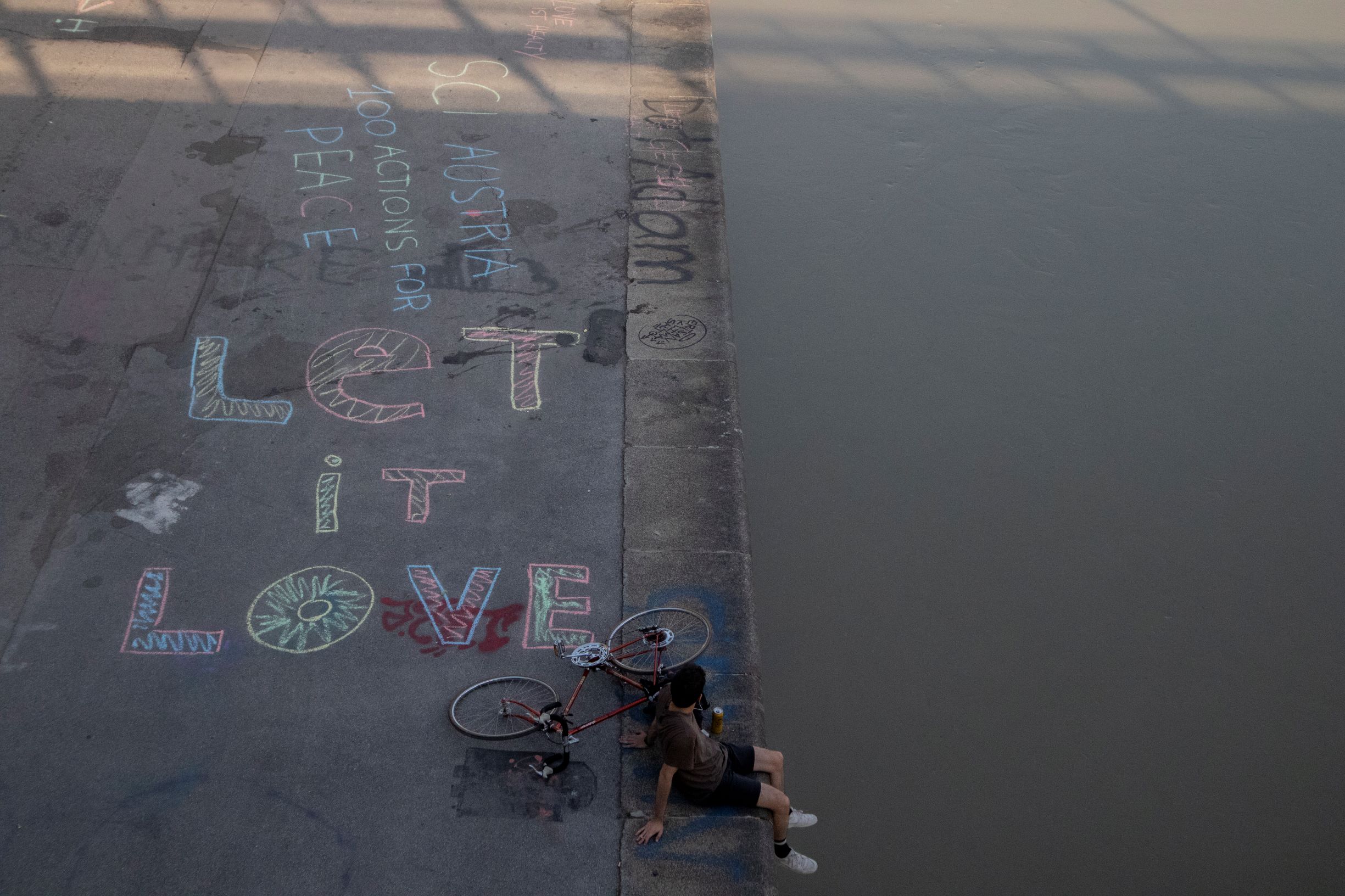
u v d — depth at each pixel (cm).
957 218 1127
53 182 848
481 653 590
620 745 555
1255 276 1082
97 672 567
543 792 534
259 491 661
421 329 772
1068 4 1438
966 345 1008
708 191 916
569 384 745
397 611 607
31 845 499
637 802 534
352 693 568
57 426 684
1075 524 877
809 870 572
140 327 752
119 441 680
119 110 921
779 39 1355
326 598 610
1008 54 1346
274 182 875
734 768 538
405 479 676
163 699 558
